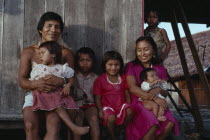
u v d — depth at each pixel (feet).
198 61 19.08
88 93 11.41
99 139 10.36
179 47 19.93
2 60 11.37
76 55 11.53
